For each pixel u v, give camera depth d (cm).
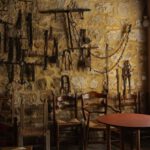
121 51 593
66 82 569
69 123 513
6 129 490
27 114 552
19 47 548
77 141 564
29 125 551
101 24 583
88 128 501
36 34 555
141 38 600
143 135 572
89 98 566
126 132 565
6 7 543
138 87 599
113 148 526
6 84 544
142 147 532
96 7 580
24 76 551
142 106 599
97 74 583
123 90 593
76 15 571
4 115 541
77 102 570
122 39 592
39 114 556
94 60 580
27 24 552
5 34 543
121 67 593
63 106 562
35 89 556
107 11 585
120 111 549
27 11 552
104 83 585
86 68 577
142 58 602
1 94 541
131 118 423
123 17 592
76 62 573
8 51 545
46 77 561
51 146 550
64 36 567
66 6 567
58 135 512
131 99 586
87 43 577
